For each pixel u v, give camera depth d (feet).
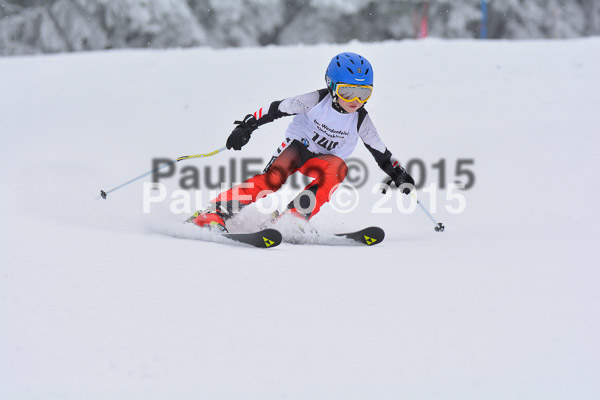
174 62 115.24
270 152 68.44
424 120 75.10
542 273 26.40
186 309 21.44
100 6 236.84
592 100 77.15
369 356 18.10
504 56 108.06
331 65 37.65
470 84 91.97
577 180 45.80
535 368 17.51
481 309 21.89
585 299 22.98
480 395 16.11
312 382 16.62
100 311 21.13
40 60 124.88
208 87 97.35
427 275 26.12
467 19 267.59
